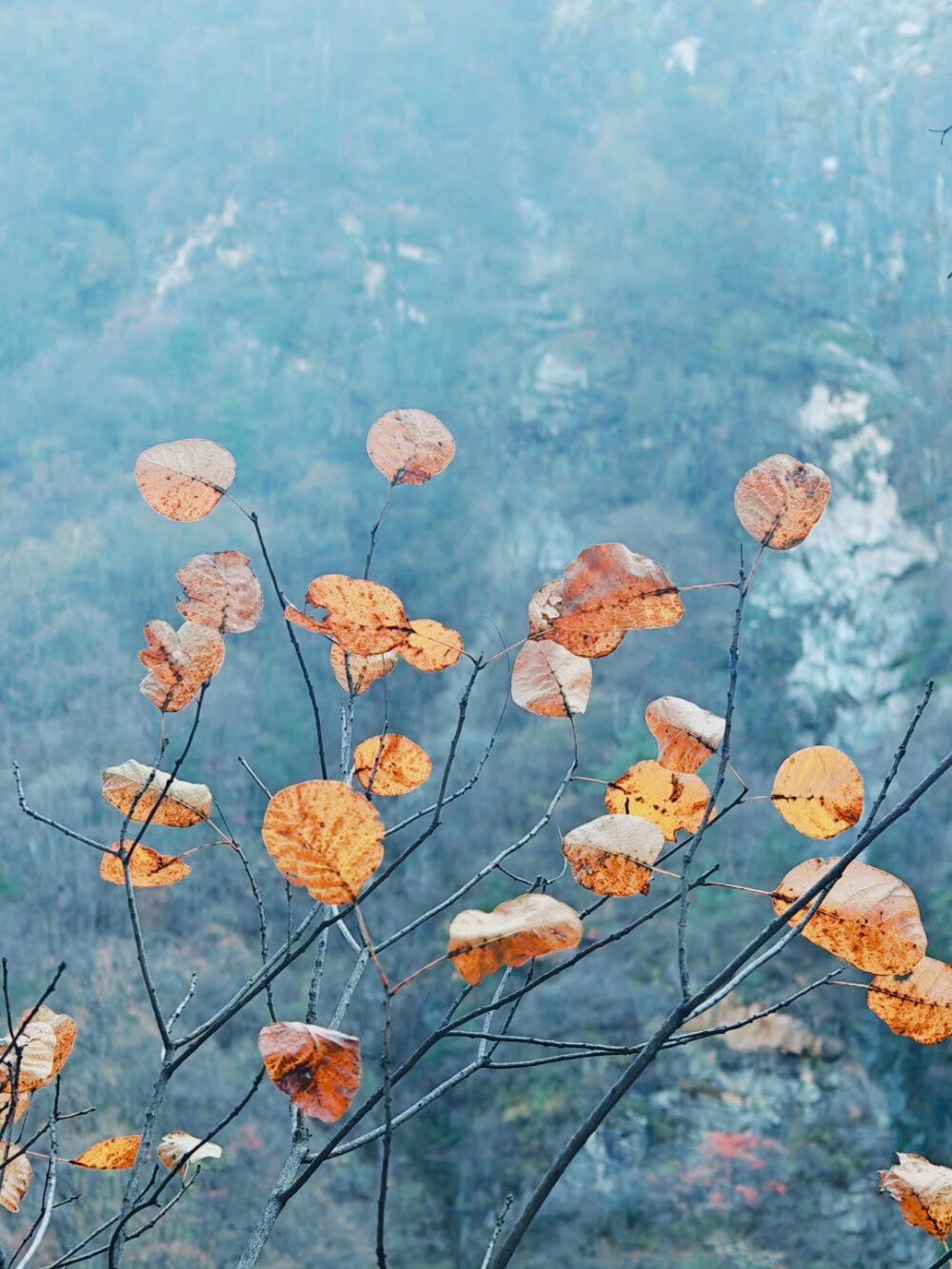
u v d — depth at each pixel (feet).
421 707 43.93
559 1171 1.95
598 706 43.09
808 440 56.13
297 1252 27.12
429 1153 31.53
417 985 33.99
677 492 57.26
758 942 2.07
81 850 36.47
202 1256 25.31
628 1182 30.53
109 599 50.06
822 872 2.26
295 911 34.37
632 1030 34.04
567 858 2.44
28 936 33.24
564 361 64.39
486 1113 32.07
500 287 70.59
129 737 42.11
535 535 55.77
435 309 70.28
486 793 39.47
